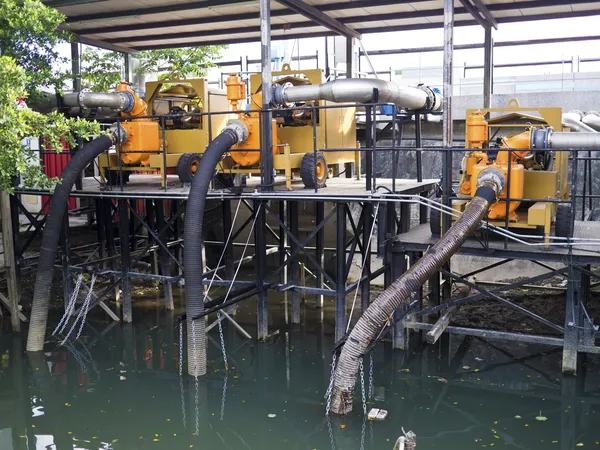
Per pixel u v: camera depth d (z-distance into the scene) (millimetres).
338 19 12797
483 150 8539
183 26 13375
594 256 8336
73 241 15484
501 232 8594
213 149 9531
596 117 10625
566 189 10125
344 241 9898
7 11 10398
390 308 7871
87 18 12758
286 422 8000
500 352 10031
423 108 11906
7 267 11297
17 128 9055
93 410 8438
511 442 7344
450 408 8258
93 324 11930
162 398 8766
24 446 7496
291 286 10500
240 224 15312
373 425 7844
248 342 10906
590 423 7777
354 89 9734
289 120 11148
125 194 10797
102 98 11203
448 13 8914
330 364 9891
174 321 11984
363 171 14898
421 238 9664
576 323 8758
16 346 10844
